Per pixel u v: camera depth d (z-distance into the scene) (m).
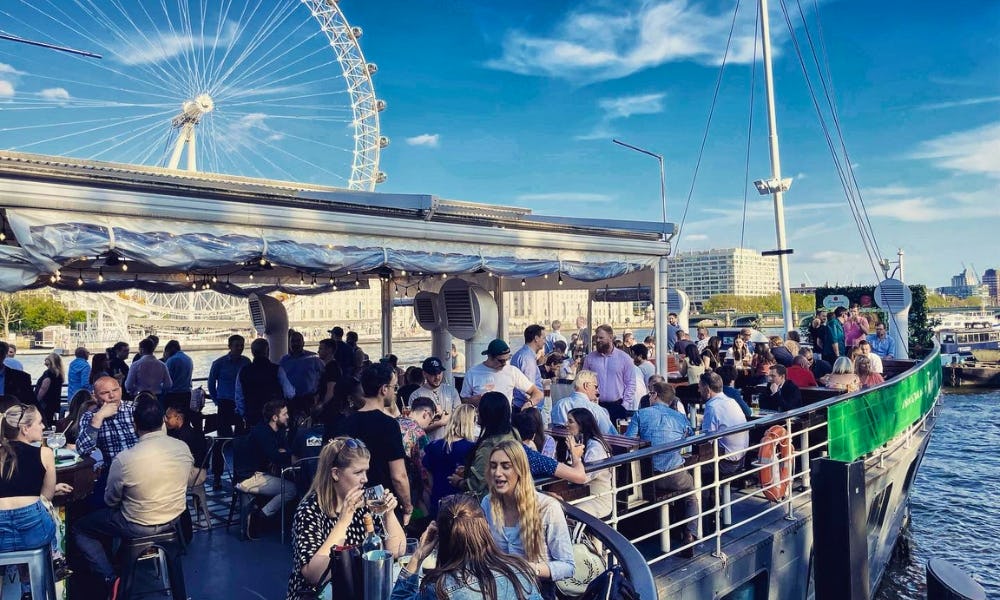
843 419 6.94
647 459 6.68
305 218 6.69
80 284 10.80
